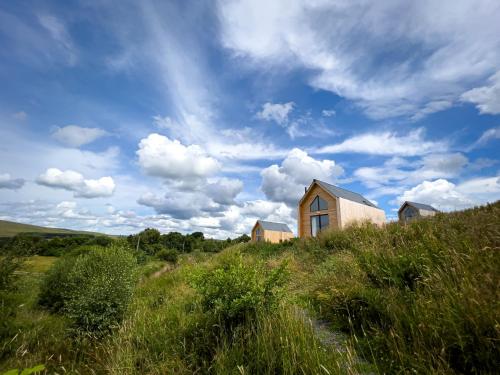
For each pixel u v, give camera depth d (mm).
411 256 3902
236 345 2803
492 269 2613
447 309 2234
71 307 5066
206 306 3561
